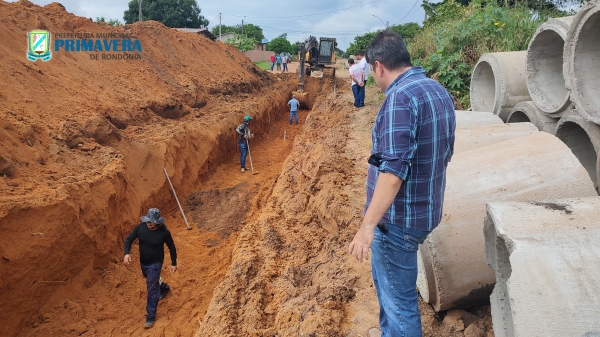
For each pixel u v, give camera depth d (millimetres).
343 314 3844
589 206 2615
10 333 5461
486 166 3594
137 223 8219
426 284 3545
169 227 8969
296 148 11148
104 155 8195
